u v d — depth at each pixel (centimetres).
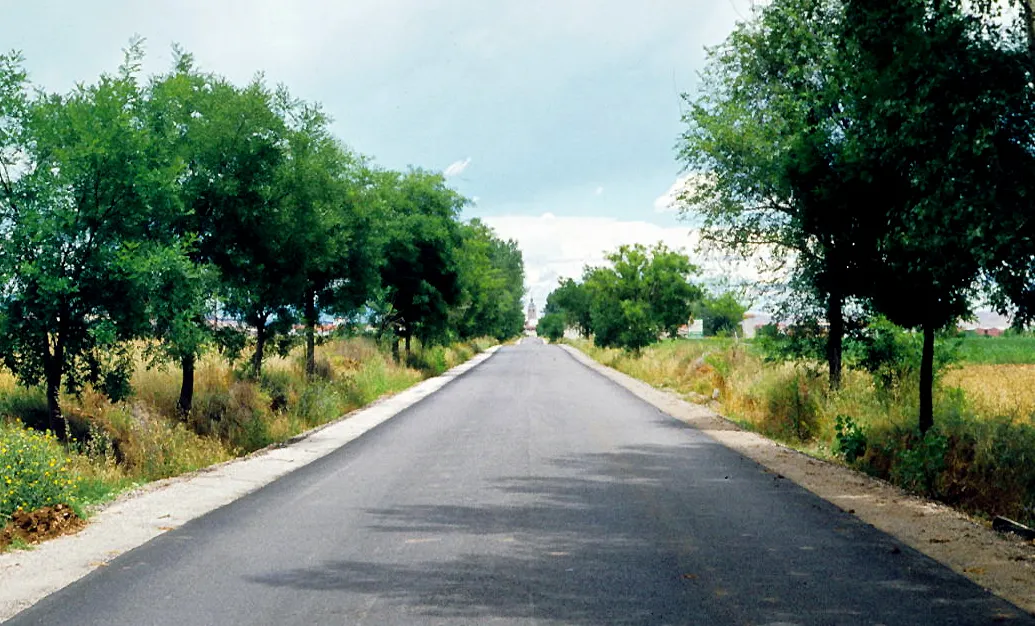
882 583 597
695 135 2095
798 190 1441
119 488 1099
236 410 1719
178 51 1684
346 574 625
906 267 1204
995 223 845
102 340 1228
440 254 3859
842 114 1430
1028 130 837
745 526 796
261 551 700
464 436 1590
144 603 554
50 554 693
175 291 1370
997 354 4056
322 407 1994
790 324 2038
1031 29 827
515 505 907
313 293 2428
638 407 2222
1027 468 1064
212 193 1603
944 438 1161
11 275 1209
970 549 699
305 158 1784
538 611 534
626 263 4950
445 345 5134
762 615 525
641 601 555
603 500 936
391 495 975
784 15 1609
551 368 4641
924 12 861
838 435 1355
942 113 852
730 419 1955
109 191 1288
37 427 1332
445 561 664
